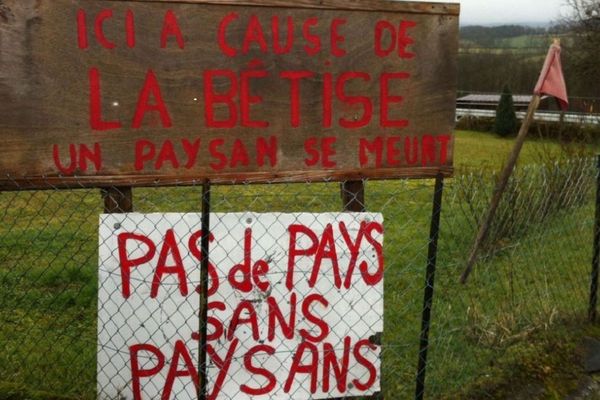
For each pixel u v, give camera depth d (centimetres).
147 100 275
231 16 279
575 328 422
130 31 269
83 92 268
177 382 288
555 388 357
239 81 283
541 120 2192
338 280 298
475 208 594
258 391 293
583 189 591
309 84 291
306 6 286
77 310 451
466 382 348
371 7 293
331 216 295
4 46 258
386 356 375
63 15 262
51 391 318
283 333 294
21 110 263
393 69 300
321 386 299
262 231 289
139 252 281
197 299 286
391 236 664
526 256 553
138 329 284
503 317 414
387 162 304
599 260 464
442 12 302
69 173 271
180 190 704
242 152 287
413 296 485
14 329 409
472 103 3888
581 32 2717
